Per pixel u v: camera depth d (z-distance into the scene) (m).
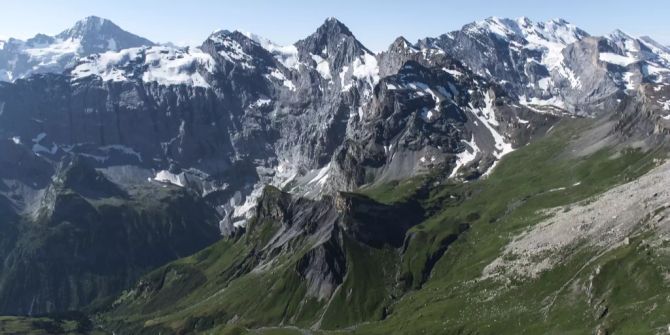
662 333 134.75
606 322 152.25
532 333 172.00
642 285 161.38
